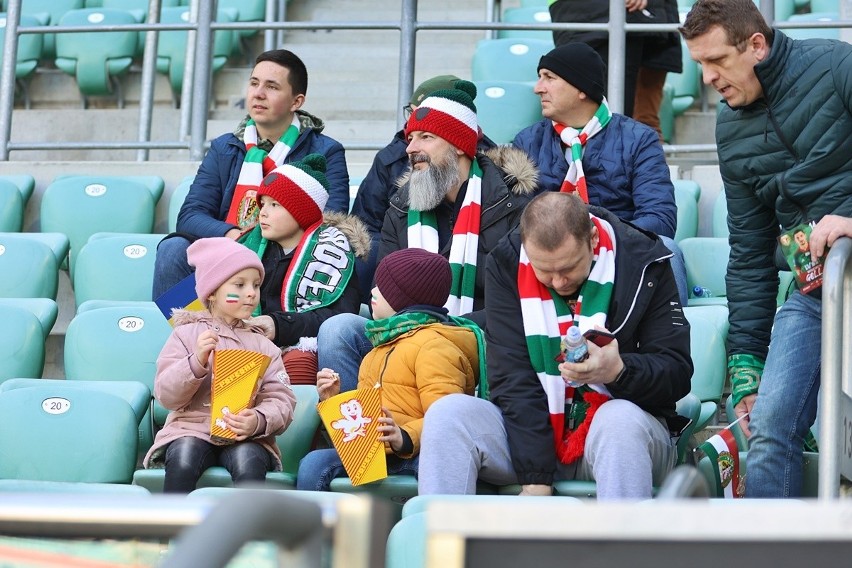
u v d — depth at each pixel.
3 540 3.24
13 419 13.21
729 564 2.98
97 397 13.39
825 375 8.38
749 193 12.00
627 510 3.03
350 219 15.59
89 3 31.48
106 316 15.56
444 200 15.19
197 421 12.48
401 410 12.22
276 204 15.02
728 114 11.88
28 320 15.60
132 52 28.94
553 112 16.75
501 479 11.59
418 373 12.22
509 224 14.86
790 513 2.95
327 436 13.88
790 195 11.44
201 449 12.20
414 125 15.04
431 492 10.99
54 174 21.28
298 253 14.88
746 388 12.09
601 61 16.94
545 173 16.81
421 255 12.89
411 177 15.00
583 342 11.10
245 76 28.86
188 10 29.47
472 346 12.68
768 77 11.30
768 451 11.00
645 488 10.83
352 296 14.94
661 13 20.56
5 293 17.58
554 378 11.69
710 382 14.81
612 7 19.77
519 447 11.43
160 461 12.42
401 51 20.38
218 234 16.14
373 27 20.55
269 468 12.39
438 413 11.30
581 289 11.85
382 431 11.59
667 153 21.69
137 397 13.89
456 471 11.08
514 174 15.14
